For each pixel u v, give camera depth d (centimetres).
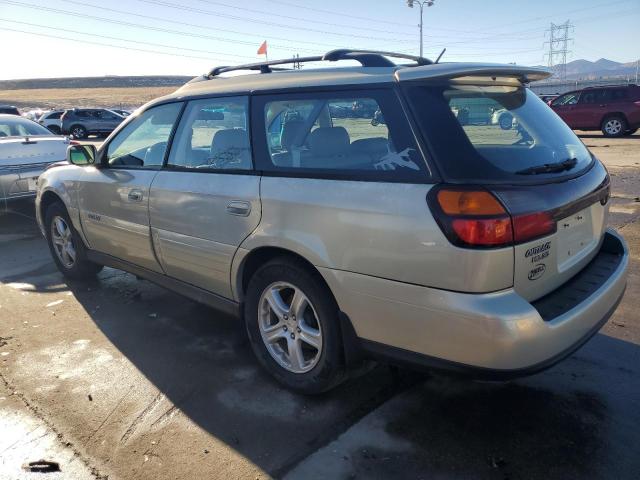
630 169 1134
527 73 303
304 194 291
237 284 342
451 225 236
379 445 276
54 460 270
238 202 324
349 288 275
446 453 269
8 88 12938
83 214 475
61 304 474
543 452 269
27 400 324
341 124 289
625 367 347
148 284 521
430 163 251
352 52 326
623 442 275
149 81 14450
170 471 261
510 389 324
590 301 271
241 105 341
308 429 291
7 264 595
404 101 267
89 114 3152
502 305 236
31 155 741
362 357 292
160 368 360
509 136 281
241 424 297
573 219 281
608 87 1916
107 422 301
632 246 593
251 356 374
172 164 385
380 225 258
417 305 251
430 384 332
